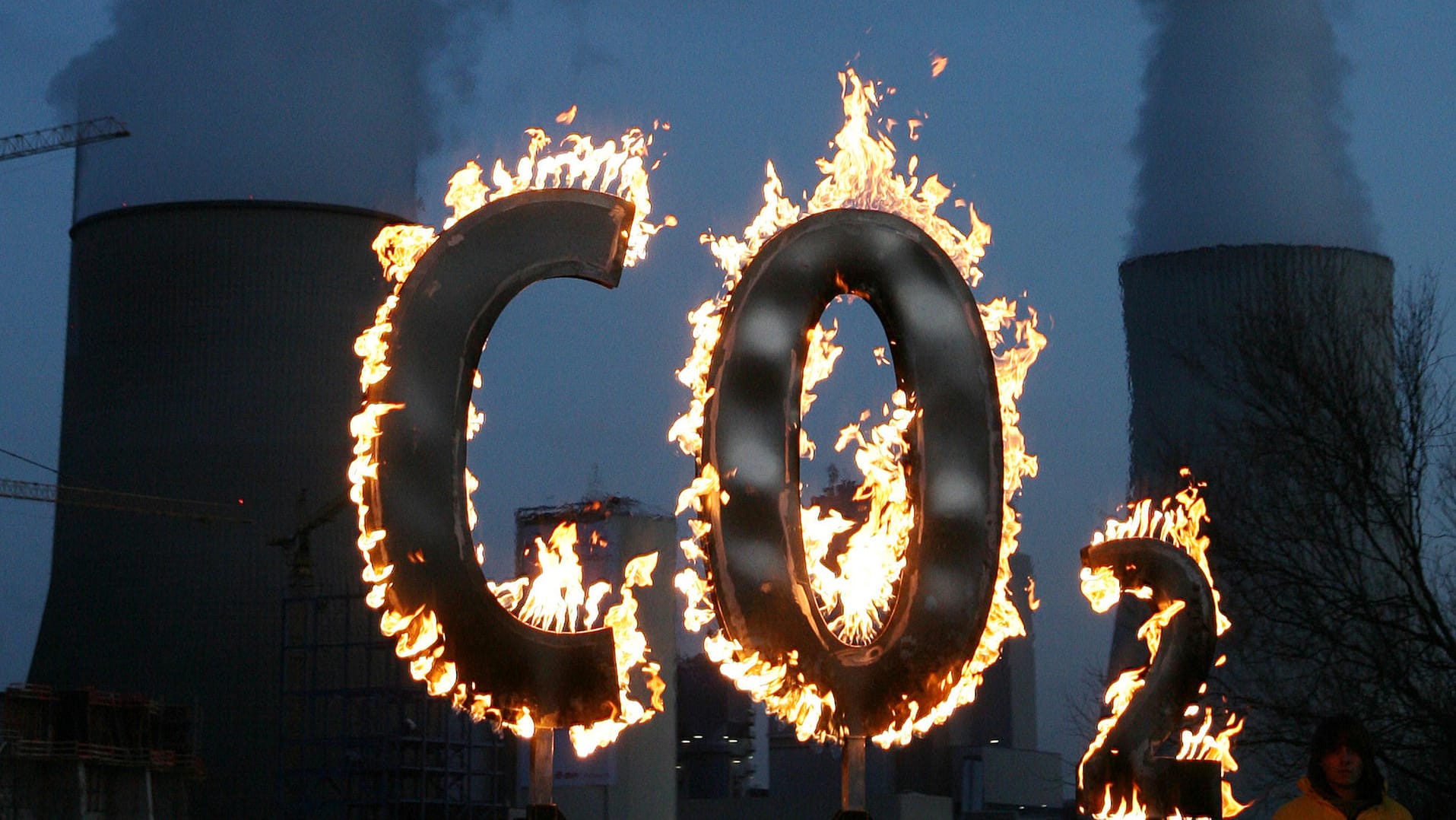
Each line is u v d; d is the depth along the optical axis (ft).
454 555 20.15
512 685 20.26
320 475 242.37
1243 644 68.69
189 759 235.81
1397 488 72.02
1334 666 66.18
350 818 231.09
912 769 204.23
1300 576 67.67
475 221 21.04
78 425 247.91
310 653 245.04
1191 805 26.25
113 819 227.20
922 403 22.88
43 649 249.75
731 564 21.39
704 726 195.62
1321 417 71.26
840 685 21.80
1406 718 64.23
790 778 201.57
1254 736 68.69
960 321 23.11
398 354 20.42
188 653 240.73
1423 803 66.39
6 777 218.38
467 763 229.25
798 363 22.20
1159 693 26.25
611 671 20.45
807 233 22.59
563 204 21.31
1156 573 26.61
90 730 226.58
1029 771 213.46
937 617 22.34
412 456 20.17
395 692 229.45
